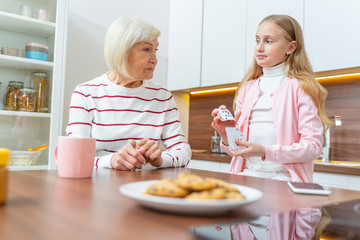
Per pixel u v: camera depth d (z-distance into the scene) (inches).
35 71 79.6
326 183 70.1
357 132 80.6
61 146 28.6
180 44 114.3
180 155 45.1
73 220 15.0
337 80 85.0
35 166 77.7
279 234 14.6
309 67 56.5
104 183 26.1
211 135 117.3
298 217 17.7
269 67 57.4
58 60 81.0
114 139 48.9
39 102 79.7
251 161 53.6
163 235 13.3
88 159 29.0
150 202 15.9
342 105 83.9
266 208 19.5
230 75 95.9
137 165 36.9
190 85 109.1
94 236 12.7
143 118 50.8
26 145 77.3
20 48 77.7
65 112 94.0
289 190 26.0
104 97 49.6
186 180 17.8
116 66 48.1
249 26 91.4
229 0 97.9
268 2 86.7
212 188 17.6
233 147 43.6
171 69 117.6
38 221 14.7
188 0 112.4
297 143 48.0
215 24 102.2
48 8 81.4
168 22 119.9
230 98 110.7
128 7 108.9
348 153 82.3
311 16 77.8
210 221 16.1
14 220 14.7
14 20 77.0
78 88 49.1
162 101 53.6
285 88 53.0
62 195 20.8
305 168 50.4
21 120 77.0
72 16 97.0
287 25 55.3
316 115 50.6
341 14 72.1
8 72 76.0
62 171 28.5
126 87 50.8
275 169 51.1
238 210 18.7
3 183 17.6
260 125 54.6
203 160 99.1
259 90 56.6
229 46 97.0
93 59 100.0
